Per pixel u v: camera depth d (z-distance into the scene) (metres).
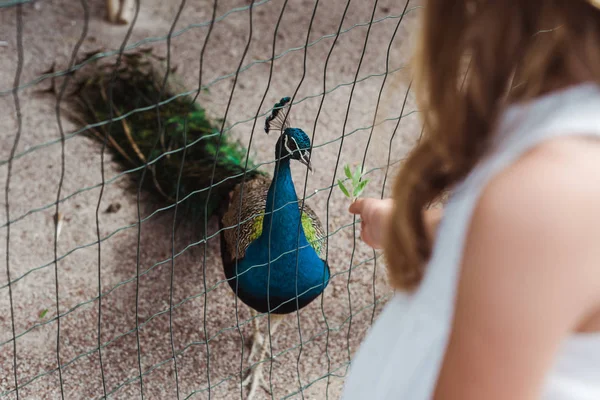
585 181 0.80
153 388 3.51
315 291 3.57
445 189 1.09
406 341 1.20
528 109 0.91
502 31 0.89
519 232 0.80
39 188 4.54
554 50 0.88
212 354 3.72
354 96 5.40
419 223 1.10
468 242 0.87
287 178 3.36
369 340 1.37
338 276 4.15
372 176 4.76
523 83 0.93
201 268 4.19
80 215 4.41
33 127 4.94
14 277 4.00
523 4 0.88
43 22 5.86
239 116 5.17
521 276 0.80
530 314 0.81
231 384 3.57
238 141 4.80
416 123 5.08
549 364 0.84
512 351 0.83
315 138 5.02
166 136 4.75
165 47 5.71
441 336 1.11
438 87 0.95
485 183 0.88
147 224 4.39
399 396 1.23
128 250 4.24
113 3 5.81
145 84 5.14
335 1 6.37
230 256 3.71
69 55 5.55
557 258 0.79
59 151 4.78
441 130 0.98
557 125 0.86
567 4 0.86
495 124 0.96
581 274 0.79
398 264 1.16
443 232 1.02
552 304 0.80
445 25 0.93
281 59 5.71
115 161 4.71
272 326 3.80
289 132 3.33
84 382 3.50
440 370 0.92
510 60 0.91
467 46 0.92
